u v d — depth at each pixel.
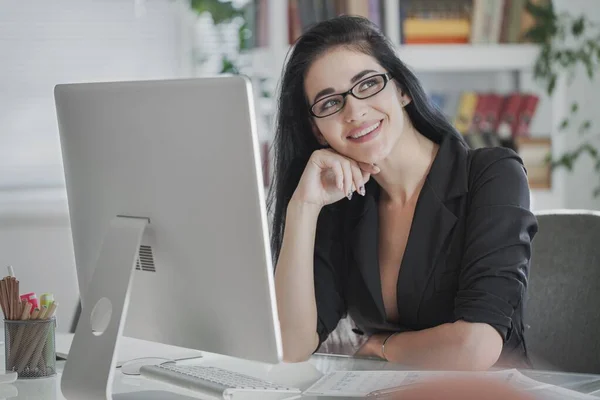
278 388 1.67
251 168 1.51
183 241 1.64
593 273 2.36
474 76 4.66
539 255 2.43
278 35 4.23
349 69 2.11
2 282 1.86
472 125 4.41
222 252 1.59
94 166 1.77
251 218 1.53
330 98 2.13
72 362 1.67
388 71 2.16
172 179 1.63
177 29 4.75
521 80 4.56
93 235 1.82
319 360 2.05
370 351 2.11
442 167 2.21
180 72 4.77
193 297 1.67
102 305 1.76
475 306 1.98
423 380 1.69
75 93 1.76
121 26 4.65
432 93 4.41
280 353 1.58
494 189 2.14
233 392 1.62
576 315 2.36
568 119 4.55
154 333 1.78
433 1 4.37
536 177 4.47
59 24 4.53
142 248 1.72
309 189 2.17
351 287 2.30
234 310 1.61
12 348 1.86
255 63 4.46
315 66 2.14
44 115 4.54
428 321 2.21
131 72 4.68
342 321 2.46
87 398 1.64
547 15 4.41
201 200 1.59
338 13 4.30
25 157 4.52
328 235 2.32
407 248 2.20
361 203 2.30
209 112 1.54
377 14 4.34
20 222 4.20
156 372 1.75
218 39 4.72
